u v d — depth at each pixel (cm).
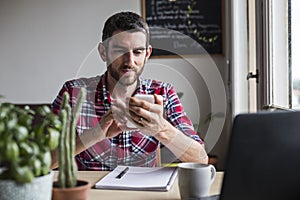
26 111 92
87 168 156
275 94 205
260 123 79
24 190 81
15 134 79
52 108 160
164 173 136
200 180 110
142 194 116
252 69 242
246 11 261
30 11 332
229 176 81
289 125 81
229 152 80
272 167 81
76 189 88
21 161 80
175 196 115
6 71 339
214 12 305
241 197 82
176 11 308
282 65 198
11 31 335
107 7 322
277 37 202
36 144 84
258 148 80
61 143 89
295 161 83
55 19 330
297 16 180
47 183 85
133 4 317
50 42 332
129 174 135
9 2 333
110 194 116
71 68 331
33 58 335
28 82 337
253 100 240
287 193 84
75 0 326
